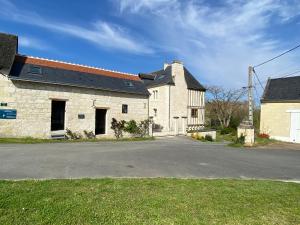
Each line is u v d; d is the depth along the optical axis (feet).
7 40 51.47
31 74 49.80
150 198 14.67
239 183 18.93
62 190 15.35
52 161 24.76
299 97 60.64
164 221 11.87
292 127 61.16
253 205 14.35
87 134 56.49
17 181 16.84
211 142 65.10
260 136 62.34
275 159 32.12
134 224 11.48
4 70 45.96
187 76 96.27
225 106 126.62
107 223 11.44
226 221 12.18
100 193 15.17
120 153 32.55
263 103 66.85
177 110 87.04
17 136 46.83
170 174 21.85
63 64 59.41
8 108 46.16
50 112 51.01
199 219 12.26
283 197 15.87
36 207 12.68
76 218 11.76
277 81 69.62
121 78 67.77
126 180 18.53
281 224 12.12
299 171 25.14
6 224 10.92
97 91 58.75
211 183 18.65
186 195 15.48
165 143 52.19
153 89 91.35
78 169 21.95
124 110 64.28
